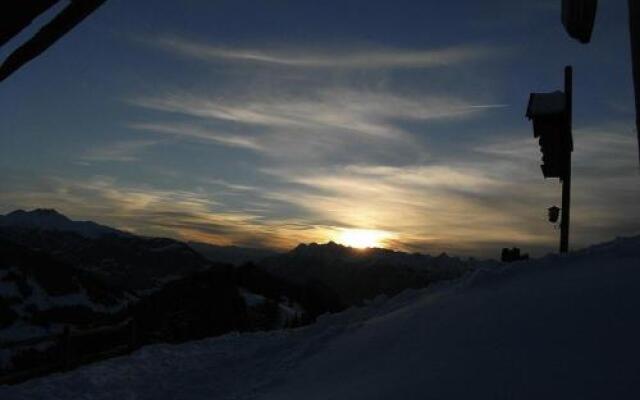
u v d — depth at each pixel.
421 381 5.95
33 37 1.73
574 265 9.18
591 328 5.90
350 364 8.37
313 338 11.26
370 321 10.98
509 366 5.55
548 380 4.98
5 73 1.77
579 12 4.09
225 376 10.46
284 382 8.94
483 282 10.02
